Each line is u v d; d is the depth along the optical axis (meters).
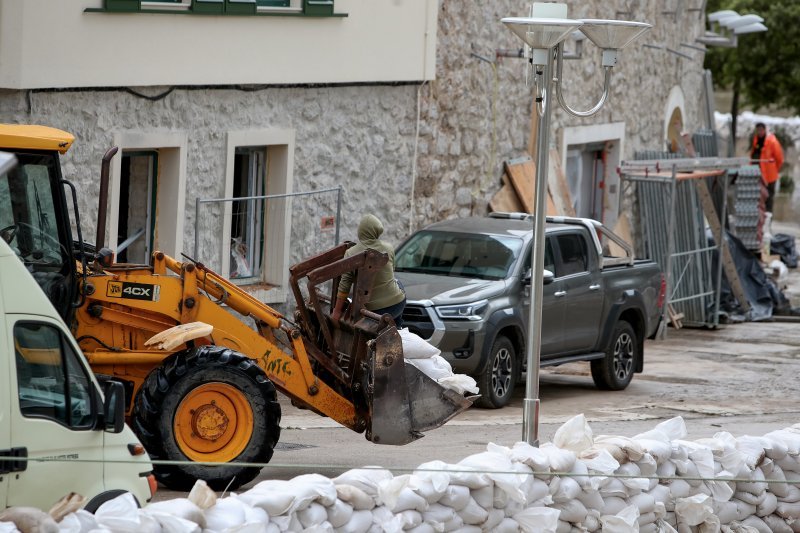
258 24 27.80
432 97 33.28
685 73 50.28
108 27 24.62
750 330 43.41
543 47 15.95
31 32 23.17
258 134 28.20
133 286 17.67
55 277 16.64
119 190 25.58
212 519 11.26
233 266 28.53
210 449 17.28
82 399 12.48
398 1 31.28
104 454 12.62
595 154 44.22
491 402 26.45
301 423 24.22
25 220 16.44
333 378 19.45
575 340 28.88
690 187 43.47
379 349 18.17
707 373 34.22
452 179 34.53
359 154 31.05
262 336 19.05
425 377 18.52
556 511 13.73
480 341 25.77
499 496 13.61
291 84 28.89
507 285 26.86
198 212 26.50
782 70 69.00
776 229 63.06
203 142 27.05
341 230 30.81
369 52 30.72
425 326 25.33
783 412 28.31
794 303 47.75
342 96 30.41
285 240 29.11
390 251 19.53
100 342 17.66
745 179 49.81
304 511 12.05
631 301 30.38
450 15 33.66
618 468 14.91
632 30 16.59
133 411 17.12
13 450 11.66
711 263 44.72
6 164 9.52
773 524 16.83
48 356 12.13
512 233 28.25
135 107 25.50
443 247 28.17
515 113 37.12
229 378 17.27
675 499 15.49
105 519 10.70
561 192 39.44
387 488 12.56
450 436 23.12
